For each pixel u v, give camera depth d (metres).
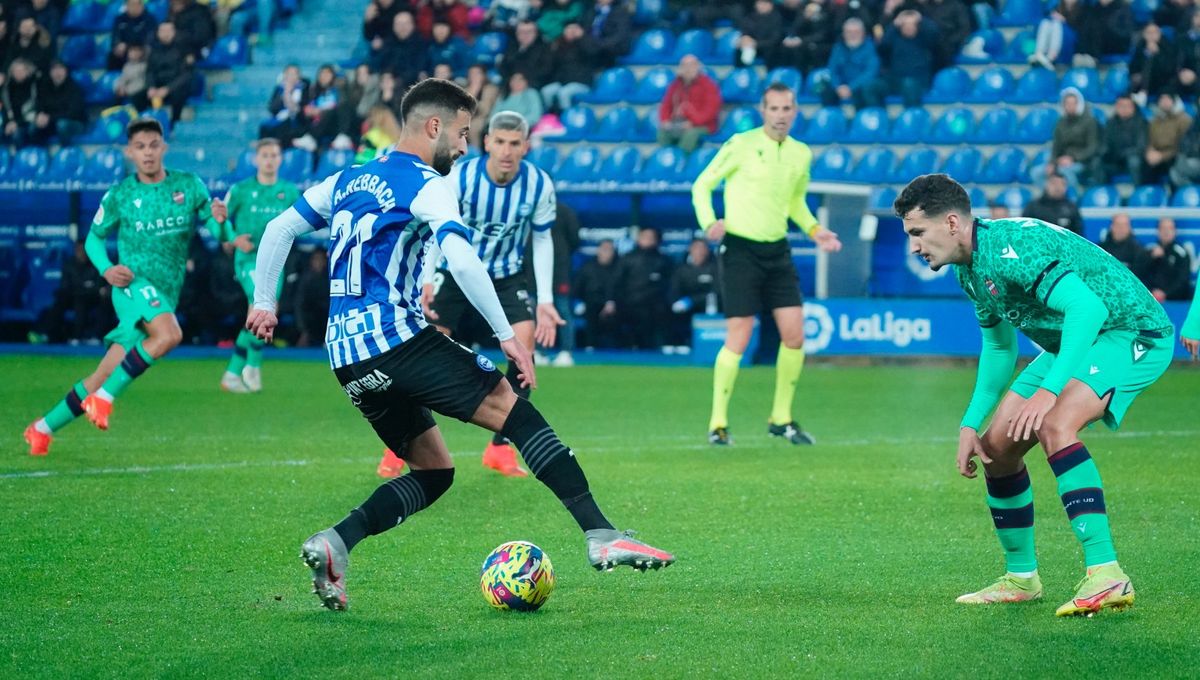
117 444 28.20
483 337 55.25
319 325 56.03
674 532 18.98
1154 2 62.56
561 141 61.75
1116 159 54.84
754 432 32.19
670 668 11.83
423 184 13.64
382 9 63.25
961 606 14.32
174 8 67.31
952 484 23.50
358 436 30.19
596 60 63.78
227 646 12.59
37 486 22.30
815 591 15.12
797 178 29.27
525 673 11.67
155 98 65.94
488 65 65.88
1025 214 49.25
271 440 29.30
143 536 18.20
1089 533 13.73
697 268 52.88
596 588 15.30
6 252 59.91
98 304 56.66
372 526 13.98
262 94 67.94
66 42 70.50
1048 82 60.06
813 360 51.75
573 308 56.03
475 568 16.34
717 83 63.44
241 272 39.53
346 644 12.67
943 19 60.88
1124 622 13.49
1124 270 14.05
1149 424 33.25
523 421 13.97
